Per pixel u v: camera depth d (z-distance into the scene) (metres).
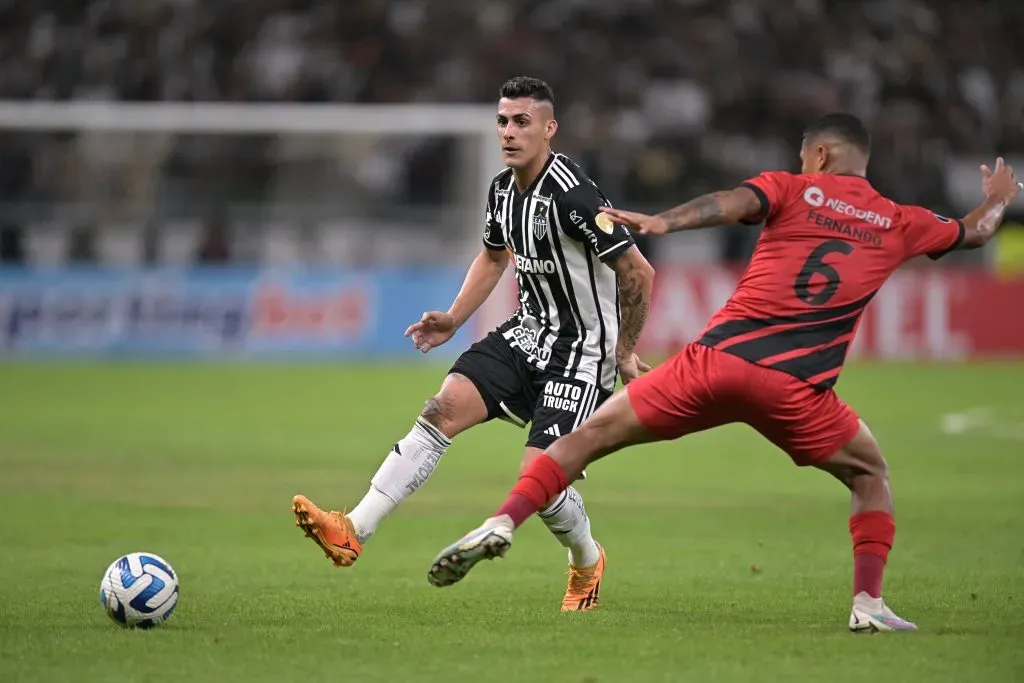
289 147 91.81
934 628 22.59
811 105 104.31
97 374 76.81
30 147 89.81
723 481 45.31
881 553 22.05
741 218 21.64
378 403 65.62
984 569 29.34
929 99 108.25
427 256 91.44
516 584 27.80
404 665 19.83
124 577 22.44
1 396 66.75
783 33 109.50
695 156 101.06
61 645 21.09
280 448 51.25
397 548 32.91
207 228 89.38
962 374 81.69
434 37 104.50
